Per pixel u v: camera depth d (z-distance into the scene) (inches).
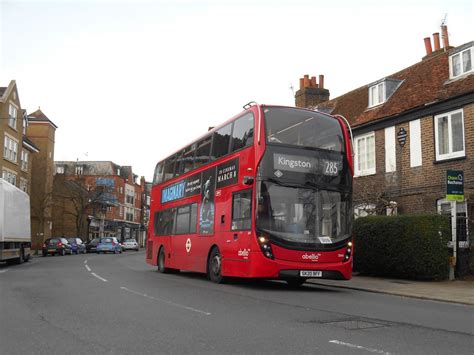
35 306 375.2
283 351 231.8
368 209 791.7
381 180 807.7
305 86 1190.3
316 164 494.6
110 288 501.7
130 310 353.4
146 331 279.0
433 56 927.0
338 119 522.9
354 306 382.9
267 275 459.5
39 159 2055.9
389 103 840.3
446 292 486.6
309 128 503.2
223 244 534.3
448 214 639.8
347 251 487.5
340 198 497.7
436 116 715.4
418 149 744.3
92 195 2252.7
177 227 695.7
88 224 2443.4
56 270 787.4
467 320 323.0
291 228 472.1
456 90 690.8
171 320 312.5
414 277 626.2
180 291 474.6
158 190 819.4
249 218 477.7
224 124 572.1
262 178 473.1
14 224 921.5
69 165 3253.0
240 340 254.8
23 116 1798.7
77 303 390.3
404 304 407.5
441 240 602.2
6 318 324.5
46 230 2059.5
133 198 3666.3
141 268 881.5
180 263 669.9
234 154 527.2
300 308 365.1
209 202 584.4
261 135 480.7
